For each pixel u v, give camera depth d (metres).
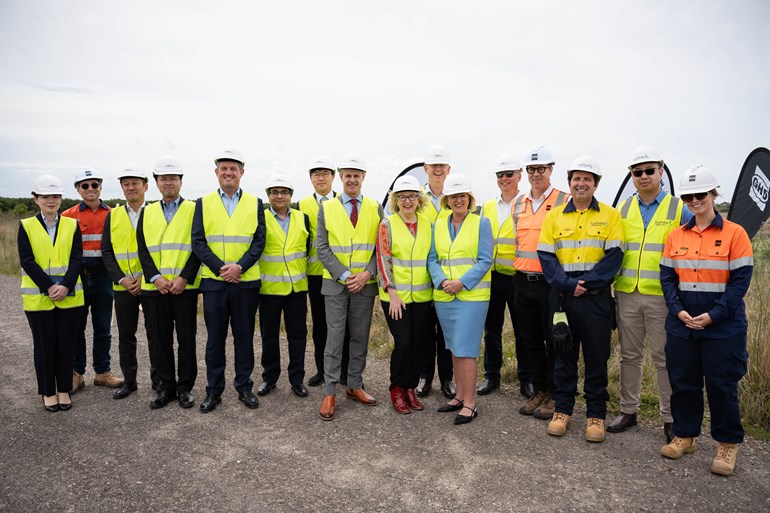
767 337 4.94
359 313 4.90
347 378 5.19
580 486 3.46
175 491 3.43
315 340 5.61
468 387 4.56
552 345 4.53
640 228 4.21
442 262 4.66
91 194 5.52
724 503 3.25
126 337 5.25
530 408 4.75
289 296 5.22
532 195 4.91
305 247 5.36
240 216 4.87
